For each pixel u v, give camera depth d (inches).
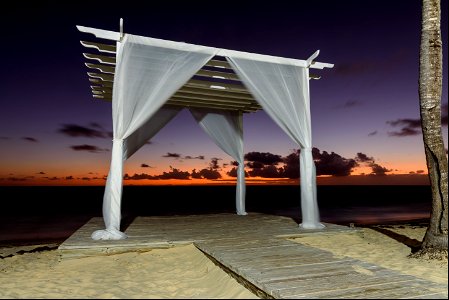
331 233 215.8
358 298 100.3
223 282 133.7
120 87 188.7
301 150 225.6
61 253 166.6
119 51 189.8
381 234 247.3
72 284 136.3
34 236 353.7
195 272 152.6
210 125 308.5
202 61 202.2
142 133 272.2
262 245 173.3
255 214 318.7
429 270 146.2
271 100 215.2
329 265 134.7
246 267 131.6
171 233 209.2
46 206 850.1
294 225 242.2
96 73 226.8
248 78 211.0
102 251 171.2
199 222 262.4
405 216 541.0
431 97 168.9
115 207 188.9
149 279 142.7
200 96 271.0
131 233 208.7
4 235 361.7
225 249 164.1
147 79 192.9
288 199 1234.0
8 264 181.8
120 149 189.8
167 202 1026.1
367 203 936.9
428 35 171.6
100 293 124.6
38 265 175.5
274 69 218.8
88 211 683.4
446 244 163.9
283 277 119.4
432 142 168.1
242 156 319.9
